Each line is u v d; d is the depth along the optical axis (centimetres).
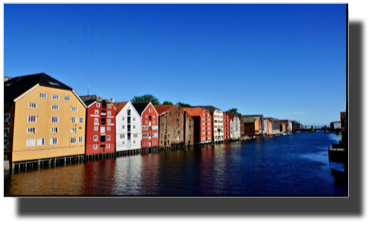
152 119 6881
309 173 3503
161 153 6544
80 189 2733
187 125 8462
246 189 2691
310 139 11812
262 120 16825
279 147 7888
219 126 10581
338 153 4566
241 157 5447
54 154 4266
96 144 5138
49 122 4191
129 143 6072
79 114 4784
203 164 4453
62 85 4509
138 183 2992
